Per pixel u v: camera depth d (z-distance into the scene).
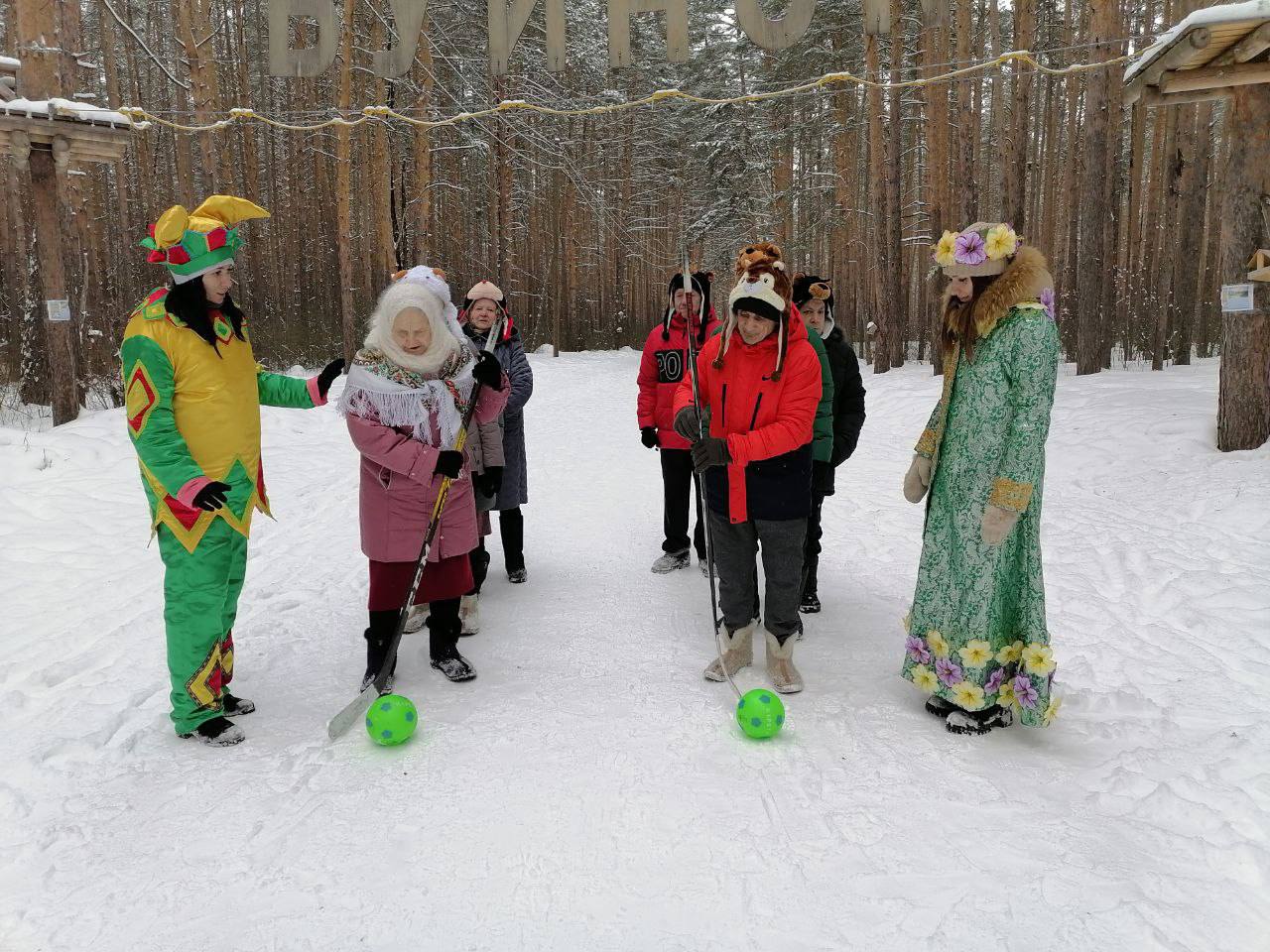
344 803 2.70
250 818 2.62
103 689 3.55
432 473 3.32
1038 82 24.62
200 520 3.04
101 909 2.20
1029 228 27.11
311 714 3.38
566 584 5.04
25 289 11.09
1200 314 21.69
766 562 3.50
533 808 2.65
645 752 3.01
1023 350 2.88
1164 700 3.34
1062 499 6.88
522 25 4.58
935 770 2.86
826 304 4.42
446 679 3.68
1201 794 2.61
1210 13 5.69
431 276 3.50
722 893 2.24
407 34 4.57
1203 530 5.68
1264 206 6.76
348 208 16.02
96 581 5.13
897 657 3.89
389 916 2.17
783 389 3.40
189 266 3.01
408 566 3.49
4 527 6.05
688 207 35.72
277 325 19.55
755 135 29.75
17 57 9.21
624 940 2.07
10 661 3.92
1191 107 16.88
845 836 2.48
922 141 26.30
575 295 30.97
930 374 16.73
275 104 25.72
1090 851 2.37
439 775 2.86
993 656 3.07
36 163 8.73
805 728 3.19
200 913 2.18
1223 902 2.15
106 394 11.41
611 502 7.38
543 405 15.60
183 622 3.06
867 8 4.26
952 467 3.09
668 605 4.65
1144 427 8.18
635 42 30.23
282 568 5.45
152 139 24.72
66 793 2.76
